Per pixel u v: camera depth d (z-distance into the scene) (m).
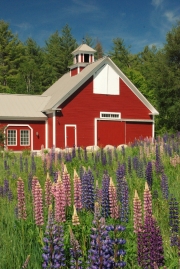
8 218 6.35
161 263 4.20
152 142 22.97
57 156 15.69
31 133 31.97
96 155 15.68
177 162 13.16
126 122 33.81
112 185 5.70
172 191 8.96
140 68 68.44
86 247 5.04
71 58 76.44
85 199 6.30
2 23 72.44
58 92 34.69
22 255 4.91
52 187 6.47
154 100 49.56
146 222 4.34
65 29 79.50
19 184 6.14
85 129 32.25
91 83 32.66
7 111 31.41
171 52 46.78
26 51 79.19
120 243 3.86
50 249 4.04
